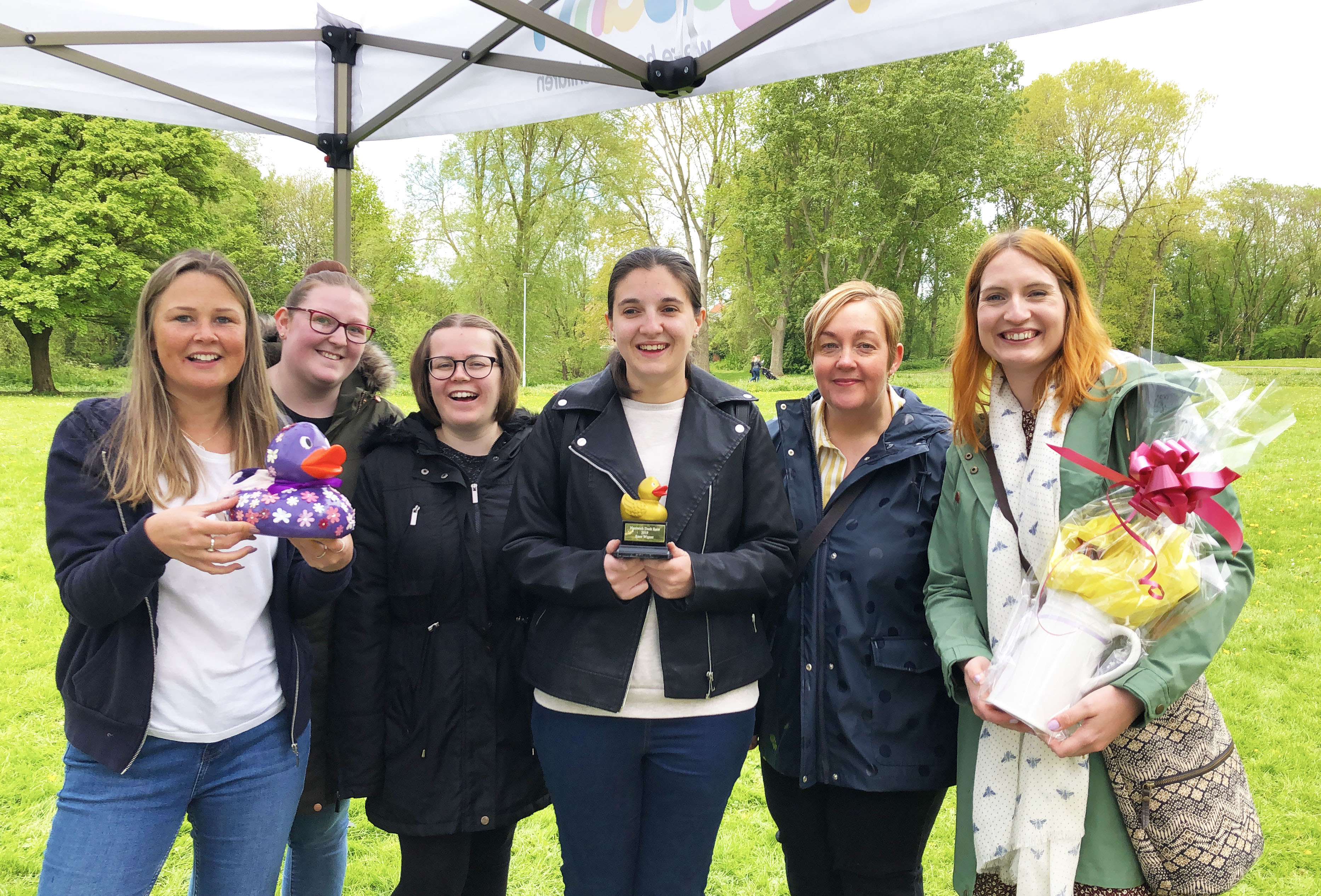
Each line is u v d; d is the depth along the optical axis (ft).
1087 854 5.32
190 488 5.44
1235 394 5.19
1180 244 122.42
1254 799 11.59
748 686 6.23
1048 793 5.30
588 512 6.17
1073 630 4.97
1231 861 5.04
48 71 9.68
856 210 107.96
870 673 6.42
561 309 108.47
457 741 6.68
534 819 11.19
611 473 6.12
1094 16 5.75
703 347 109.70
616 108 8.83
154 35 9.64
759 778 12.59
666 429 6.40
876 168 110.63
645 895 6.11
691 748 5.94
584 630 5.97
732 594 5.77
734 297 131.85
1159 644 4.99
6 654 15.80
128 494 5.20
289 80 11.05
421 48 10.13
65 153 73.61
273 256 106.42
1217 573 4.92
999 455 5.93
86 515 5.22
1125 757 5.19
